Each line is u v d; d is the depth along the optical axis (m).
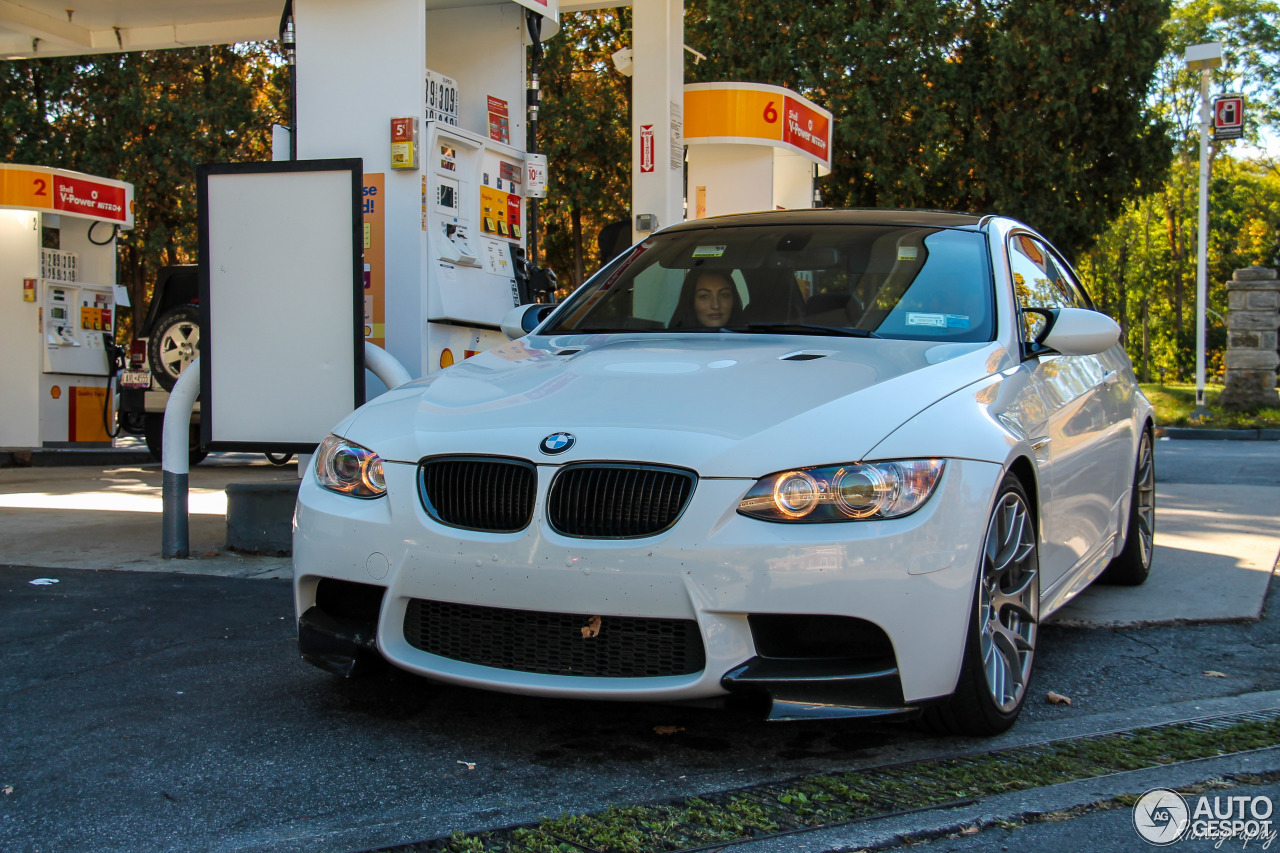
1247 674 3.73
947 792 2.63
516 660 2.91
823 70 21.95
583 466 2.82
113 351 13.11
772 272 4.04
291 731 3.12
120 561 5.62
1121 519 4.75
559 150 22.16
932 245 4.02
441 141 6.31
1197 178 41.59
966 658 2.85
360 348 5.38
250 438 5.55
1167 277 47.47
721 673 2.69
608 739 3.05
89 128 22.06
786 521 2.69
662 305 4.08
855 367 3.15
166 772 2.81
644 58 9.20
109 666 3.77
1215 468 10.63
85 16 8.70
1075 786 2.67
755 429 2.81
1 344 12.21
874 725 3.14
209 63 23.19
